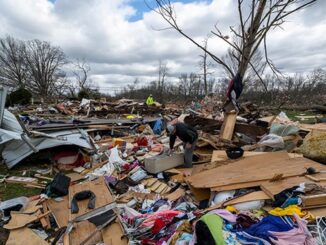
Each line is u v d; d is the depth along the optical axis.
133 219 3.96
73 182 5.79
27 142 6.38
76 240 3.54
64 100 26.53
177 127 6.09
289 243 2.85
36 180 5.88
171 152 6.46
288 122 8.77
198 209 4.27
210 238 2.80
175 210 4.21
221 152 6.38
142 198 4.87
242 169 4.99
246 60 6.41
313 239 2.91
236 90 6.92
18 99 21.64
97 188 4.92
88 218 3.92
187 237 3.17
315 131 6.92
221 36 6.84
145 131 10.70
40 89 42.03
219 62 6.80
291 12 5.47
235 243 2.85
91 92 31.31
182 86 37.06
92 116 15.65
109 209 4.14
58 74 44.84
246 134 8.09
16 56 42.22
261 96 21.50
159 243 3.29
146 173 5.92
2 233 3.80
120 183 5.46
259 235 2.98
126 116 15.24
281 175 4.38
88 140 7.75
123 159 6.97
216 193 4.35
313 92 27.83
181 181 5.38
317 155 5.38
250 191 4.20
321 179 4.28
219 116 12.01
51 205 4.40
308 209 3.45
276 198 3.78
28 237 3.59
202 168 5.70
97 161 7.03
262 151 6.48
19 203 4.32
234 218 3.36
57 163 6.90
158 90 36.31
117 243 3.47
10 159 6.69
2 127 7.35
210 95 23.06
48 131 8.20
